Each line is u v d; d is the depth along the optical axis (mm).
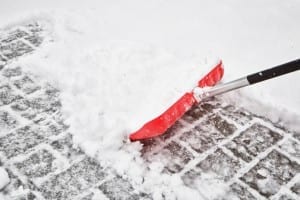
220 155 1844
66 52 2482
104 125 1914
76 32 2703
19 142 1945
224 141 1916
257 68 2293
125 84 2131
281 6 2807
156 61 2279
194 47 2496
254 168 1780
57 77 2279
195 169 1780
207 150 1872
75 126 1981
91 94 2107
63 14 2875
